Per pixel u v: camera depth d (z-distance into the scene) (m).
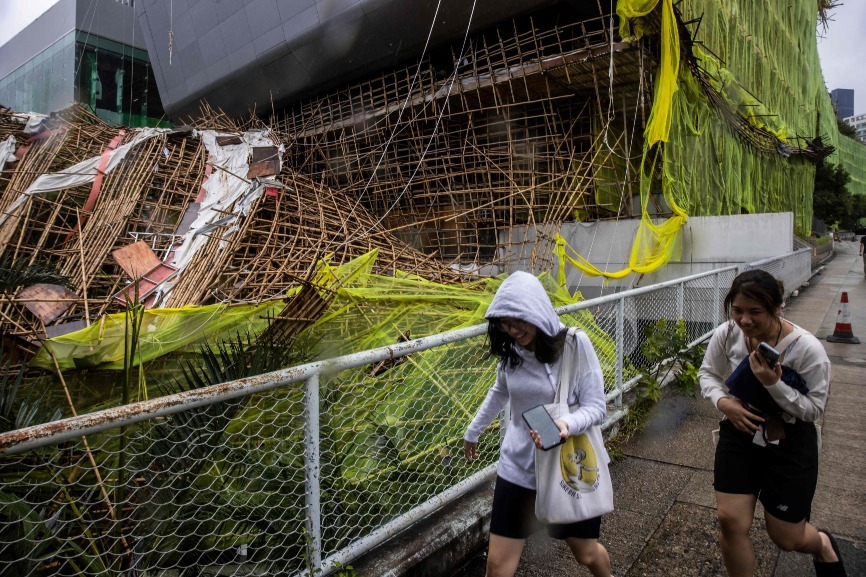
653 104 10.16
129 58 25.94
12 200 7.08
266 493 2.52
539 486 2.01
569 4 12.12
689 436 4.57
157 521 2.34
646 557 2.92
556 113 11.80
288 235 7.95
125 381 2.58
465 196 12.73
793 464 2.13
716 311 7.50
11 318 4.67
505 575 2.11
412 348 2.76
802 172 25.47
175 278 6.20
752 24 18.22
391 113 13.97
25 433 1.60
